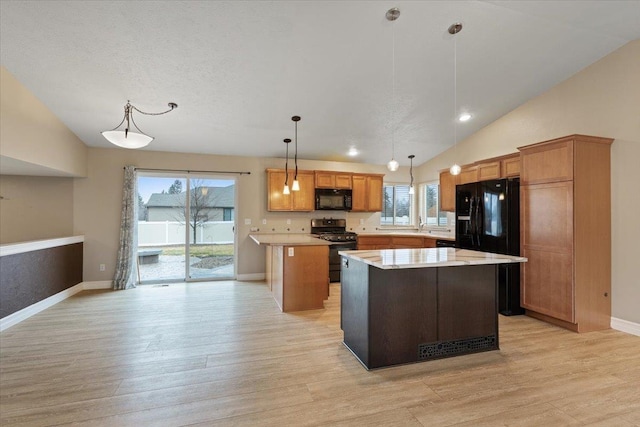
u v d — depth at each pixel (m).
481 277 2.82
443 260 2.46
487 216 4.06
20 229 4.74
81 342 2.94
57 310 3.92
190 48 2.88
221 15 2.52
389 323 2.53
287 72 3.33
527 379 2.31
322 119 4.46
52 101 3.68
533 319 3.66
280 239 4.57
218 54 2.98
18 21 2.52
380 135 5.15
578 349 2.83
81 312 3.84
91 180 5.03
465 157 5.41
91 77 3.25
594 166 3.26
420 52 3.11
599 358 2.65
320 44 2.92
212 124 4.46
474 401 2.03
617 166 3.29
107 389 2.15
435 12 2.62
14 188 4.72
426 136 5.27
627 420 1.85
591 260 3.25
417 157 6.35
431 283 2.66
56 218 4.88
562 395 2.10
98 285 5.05
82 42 2.76
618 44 3.20
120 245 5.07
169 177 5.48
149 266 5.44
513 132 4.46
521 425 1.80
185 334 3.15
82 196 4.99
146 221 5.40
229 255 5.78
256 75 3.35
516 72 3.56
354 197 6.12
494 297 2.86
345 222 6.34
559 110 3.83
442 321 2.69
